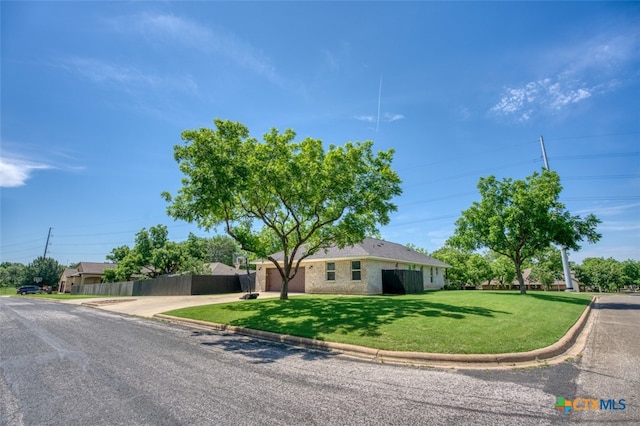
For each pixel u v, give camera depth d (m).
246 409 4.23
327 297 17.95
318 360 6.71
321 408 4.27
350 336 8.13
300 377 5.57
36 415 4.09
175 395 4.73
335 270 24.58
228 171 12.11
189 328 10.98
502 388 5.07
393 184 15.41
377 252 24.48
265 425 3.78
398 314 10.71
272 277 29.22
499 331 8.40
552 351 7.11
